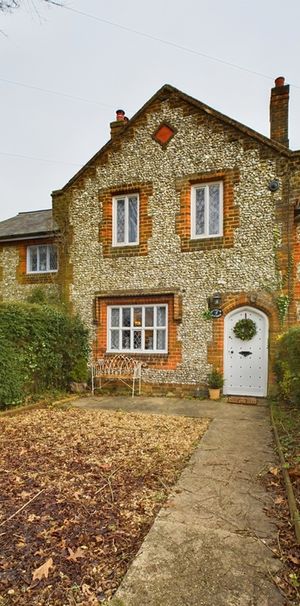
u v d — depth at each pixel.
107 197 10.92
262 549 2.81
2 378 7.67
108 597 2.34
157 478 4.21
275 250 9.00
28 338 8.73
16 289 12.94
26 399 8.46
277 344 8.59
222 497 3.71
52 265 12.59
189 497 3.71
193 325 9.73
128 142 10.68
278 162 9.03
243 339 9.23
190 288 9.81
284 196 8.95
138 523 3.24
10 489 3.94
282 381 8.25
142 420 6.96
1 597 2.34
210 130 9.73
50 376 9.48
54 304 11.33
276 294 8.95
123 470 4.46
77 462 4.74
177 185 10.04
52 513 3.41
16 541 2.97
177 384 9.80
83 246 11.19
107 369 10.45
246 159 9.33
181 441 5.62
